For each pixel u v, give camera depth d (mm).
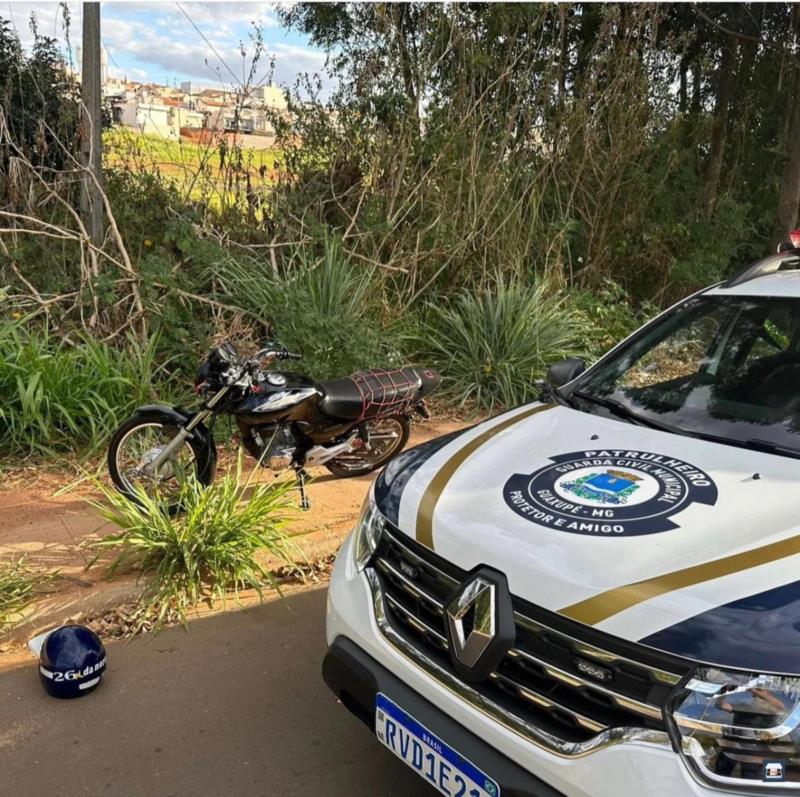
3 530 4512
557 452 2762
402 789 2822
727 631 1854
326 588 4203
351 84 8391
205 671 3469
